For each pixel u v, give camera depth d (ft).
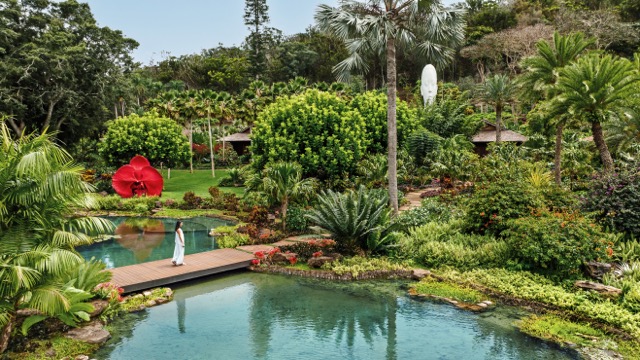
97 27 116.98
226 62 238.48
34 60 99.19
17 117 101.65
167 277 36.35
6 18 105.29
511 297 32.19
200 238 56.18
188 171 140.87
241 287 36.65
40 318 25.38
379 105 86.02
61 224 24.48
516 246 36.65
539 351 24.67
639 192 39.29
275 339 26.71
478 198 44.78
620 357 23.68
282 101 73.15
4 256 21.66
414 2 48.60
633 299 28.91
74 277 28.78
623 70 51.72
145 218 73.05
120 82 124.16
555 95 63.05
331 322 29.37
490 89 109.19
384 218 44.24
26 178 22.50
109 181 96.73
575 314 28.84
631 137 63.26
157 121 102.73
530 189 43.39
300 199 56.13
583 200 43.86
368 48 54.54
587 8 186.50
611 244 34.81
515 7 206.39
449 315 30.22
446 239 44.24
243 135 151.43
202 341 26.32
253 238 50.42
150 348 25.35
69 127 121.29
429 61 57.06
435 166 77.87
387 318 29.94
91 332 26.53
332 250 43.80
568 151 77.51
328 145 66.39
